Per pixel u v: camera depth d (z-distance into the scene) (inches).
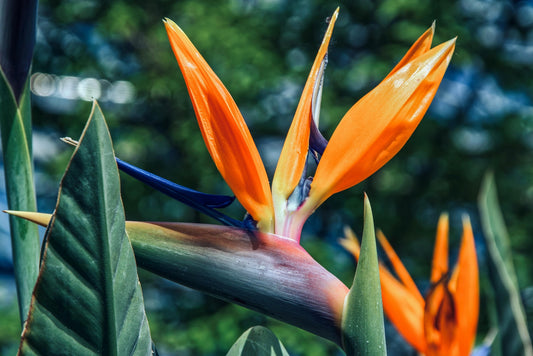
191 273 24.2
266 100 148.9
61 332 21.4
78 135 149.5
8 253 142.6
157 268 24.2
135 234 24.2
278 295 24.0
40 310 21.3
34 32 25.2
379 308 23.3
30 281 25.1
